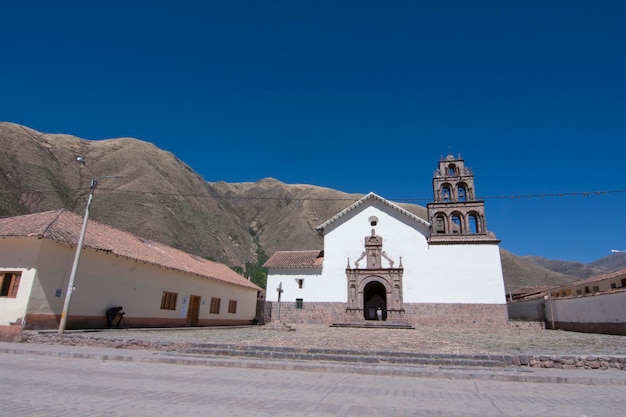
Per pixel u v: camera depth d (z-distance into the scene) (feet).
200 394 23.03
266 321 110.63
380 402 22.08
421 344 52.19
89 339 47.11
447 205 110.01
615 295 74.18
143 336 56.90
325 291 108.78
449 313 99.50
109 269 68.23
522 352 44.11
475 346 51.01
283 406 20.36
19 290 55.26
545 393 26.09
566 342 57.82
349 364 37.09
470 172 111.65
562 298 94.17
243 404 20.59
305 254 121.29
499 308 97.55
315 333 71.77
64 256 60.29
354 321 100.68
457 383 29.66
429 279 103.09
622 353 43.45
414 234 107.55
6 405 18.53
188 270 87.71
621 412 20.30
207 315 97.91
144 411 18.37
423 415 19.03
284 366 35.40
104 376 28.76
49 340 48.19
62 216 68.33
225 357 40.55
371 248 108.88
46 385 24.27
